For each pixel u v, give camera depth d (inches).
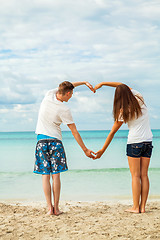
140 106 150.3
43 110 153.6
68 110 153.1
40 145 151.9
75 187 266.5
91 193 238.2
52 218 142.0
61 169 151.9
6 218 143.1
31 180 305.4
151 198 211.8
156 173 346.6
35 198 219.3
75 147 920.3
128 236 110.9
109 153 701.9
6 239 111.6
